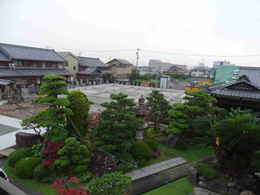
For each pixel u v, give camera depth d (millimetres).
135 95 31953
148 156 10133
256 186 8156
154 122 14836
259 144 8188
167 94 34844
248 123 8188
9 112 18062
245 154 8695
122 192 5555
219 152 9484
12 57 26625
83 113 10461
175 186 8531
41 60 31219
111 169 8539
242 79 15047
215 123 9266
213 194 7910
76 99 10430
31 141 10719
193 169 9805
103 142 9336
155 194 7867
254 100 13062
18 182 7906
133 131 9961
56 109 9055
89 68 48062
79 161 8297
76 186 7641
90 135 10734
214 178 8742
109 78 51719
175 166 10320
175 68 73250
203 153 12180
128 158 9438
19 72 27156
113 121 9320
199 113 12172
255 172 8414
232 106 14484
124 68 59750
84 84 44094
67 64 42188
